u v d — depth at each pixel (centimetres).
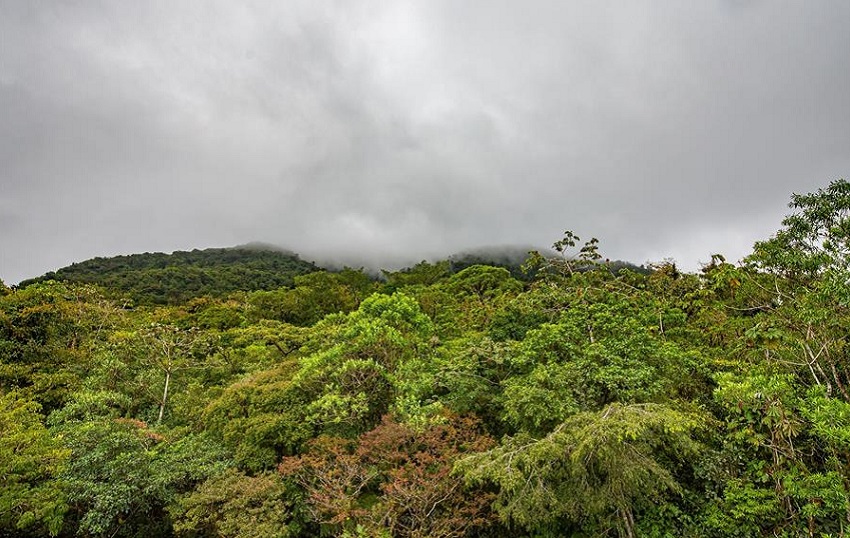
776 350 1165
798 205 1107
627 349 1250
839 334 1070
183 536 1277
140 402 2155
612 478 981
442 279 5128
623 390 1145
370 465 1300
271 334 2944
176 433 1741
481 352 1459
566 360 1370
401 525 1106
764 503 938
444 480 1133
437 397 1509
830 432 759
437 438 1248
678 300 1744
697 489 1117
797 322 1116
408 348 1828
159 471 1364
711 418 1103
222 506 1202
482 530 1198
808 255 1055
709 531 1017
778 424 876
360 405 1463
